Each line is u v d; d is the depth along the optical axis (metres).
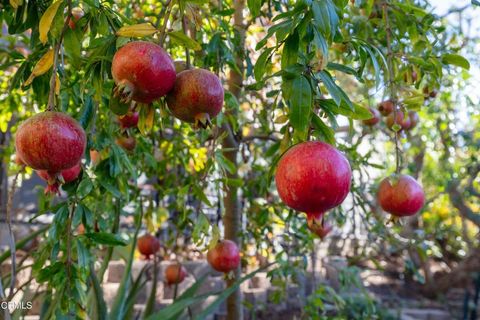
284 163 0.44
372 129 1.15
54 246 0.68
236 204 1.23
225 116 1.01
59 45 0.49
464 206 2.70
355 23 0.88
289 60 0.49
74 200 0.70
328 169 0.42
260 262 1.88
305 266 1.23
